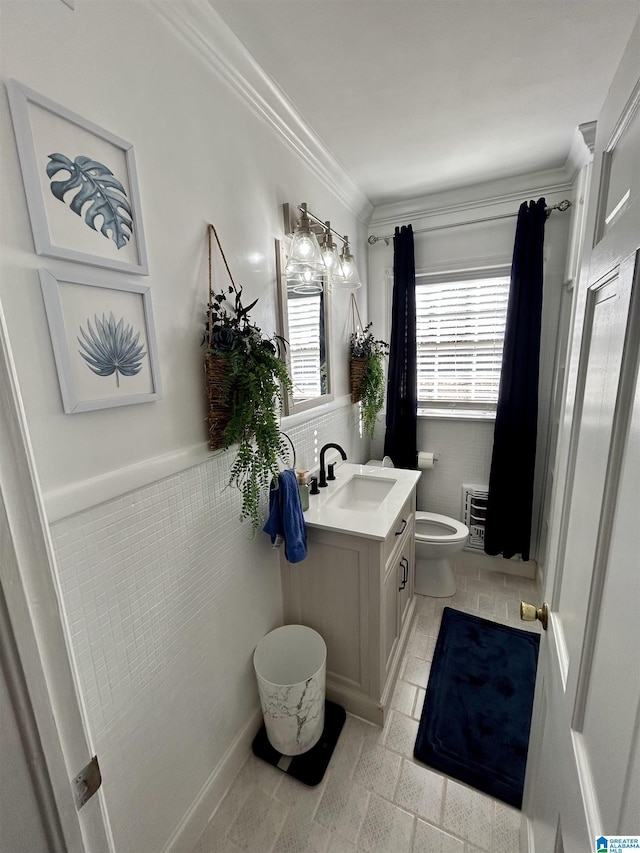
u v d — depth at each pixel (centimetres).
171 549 104
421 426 266
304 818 122
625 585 45
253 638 145
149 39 89
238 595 134
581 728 59
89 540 82
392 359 254
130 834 95
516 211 216
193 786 117
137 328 89
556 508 93
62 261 72
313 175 175
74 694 47
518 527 238
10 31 63
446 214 231
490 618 212
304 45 112
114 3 80
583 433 71
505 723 151
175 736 108
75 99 73
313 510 159
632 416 46
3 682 40
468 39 112
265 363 116
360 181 206
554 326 220
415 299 247
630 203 50
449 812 122
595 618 55
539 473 237
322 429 196
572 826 56
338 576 150
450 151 178
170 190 97
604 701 49
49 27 68
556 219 210
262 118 134
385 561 145
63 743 46
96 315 80
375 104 141
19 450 41
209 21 100
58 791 45
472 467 258
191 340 107
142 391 91
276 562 158
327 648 160
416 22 105
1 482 40
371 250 257
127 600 92
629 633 43
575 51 117
